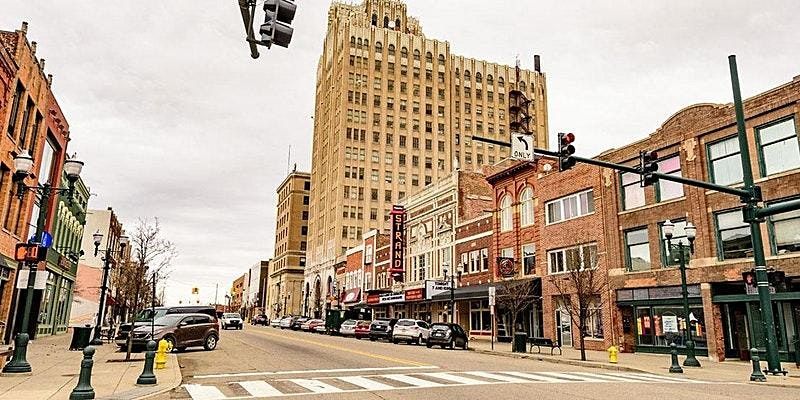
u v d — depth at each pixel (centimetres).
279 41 766
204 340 2383
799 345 1947
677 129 2633
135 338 2158
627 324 2789
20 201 2641
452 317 3669
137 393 1110
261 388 1221
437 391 1184
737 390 1301
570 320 3139
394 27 10862
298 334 4500
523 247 3650
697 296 2431
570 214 3250
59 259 3550
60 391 1109
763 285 1689
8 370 1359
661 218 2656
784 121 2212
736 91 1788
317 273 9656
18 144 2483
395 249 5412
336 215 9269
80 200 4075
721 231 2403
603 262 2923
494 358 2323
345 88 9781
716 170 2456
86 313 5369
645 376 1672
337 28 10600
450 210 4612
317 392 1159
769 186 2222
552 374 1627
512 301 3130
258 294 14988
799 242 2109
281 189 14062
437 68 10425
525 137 1498
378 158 9669
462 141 10288
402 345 3300
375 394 1135
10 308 2631
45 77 2789
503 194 3912
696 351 2430
